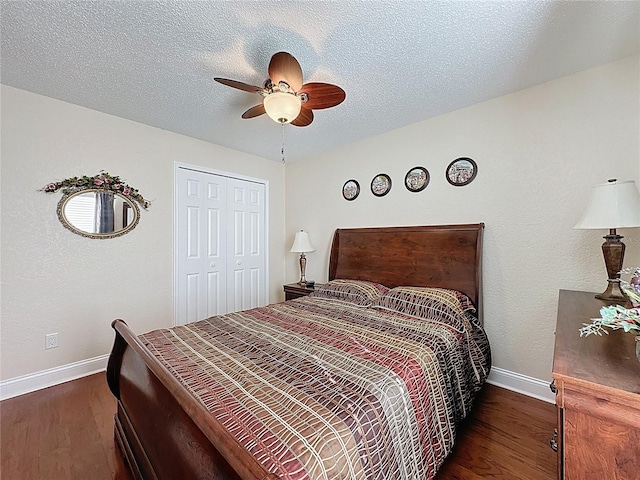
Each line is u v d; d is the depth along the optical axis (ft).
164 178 9.80
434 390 4.62
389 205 9.83
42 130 7.43
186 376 4.03
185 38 5.28
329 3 4.47
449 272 8.09
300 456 2.60
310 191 12.67
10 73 6.43
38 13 4.66
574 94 6.40
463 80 6.69
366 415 3.31
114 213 8.66
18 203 7.14
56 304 7.70
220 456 2.41
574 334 3.32
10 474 4.68
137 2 4.46
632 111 5.77
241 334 5.78
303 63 6.02
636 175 5.74
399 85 6.89
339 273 10.82
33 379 7.30
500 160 7.45
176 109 8.21
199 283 10.84
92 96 7.46
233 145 11.33
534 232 6.96
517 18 4.76
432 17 4.75
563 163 6.56
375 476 3.07
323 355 4.76
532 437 5.51
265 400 3.44
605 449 2.15
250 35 5.20
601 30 5.01
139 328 9.25
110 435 5.65
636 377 2.26
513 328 7.30
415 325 6.27
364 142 10.55
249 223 12.57
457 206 8.23
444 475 4.64
